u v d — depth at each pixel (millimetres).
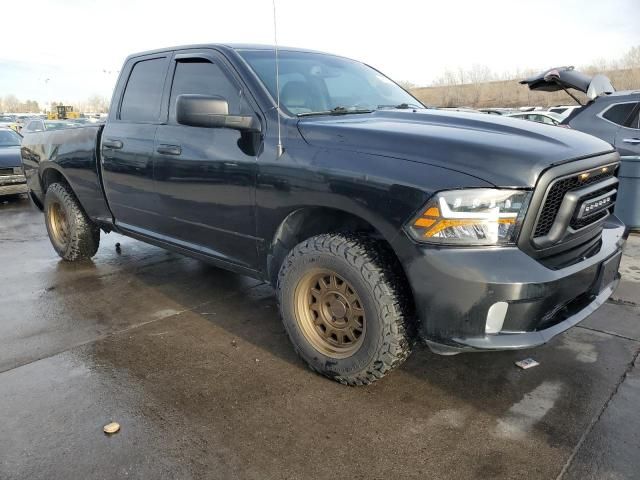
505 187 2158
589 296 2668
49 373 2912
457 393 2693
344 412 2531
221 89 3285
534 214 2195
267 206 2893
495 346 2199
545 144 2416
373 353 2518
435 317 2297
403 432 2377
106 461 2186
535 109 16500
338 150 2572
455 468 2148
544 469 2131
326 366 2748
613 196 2762
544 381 2799
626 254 5059
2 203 9070
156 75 3812
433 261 2223
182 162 3389
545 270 2211
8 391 2725
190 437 2344
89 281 4500
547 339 2268
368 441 2318
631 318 3584
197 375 2883
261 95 3037
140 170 3789
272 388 2746
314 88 3361
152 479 2088
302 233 2943
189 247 3641
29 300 4051
